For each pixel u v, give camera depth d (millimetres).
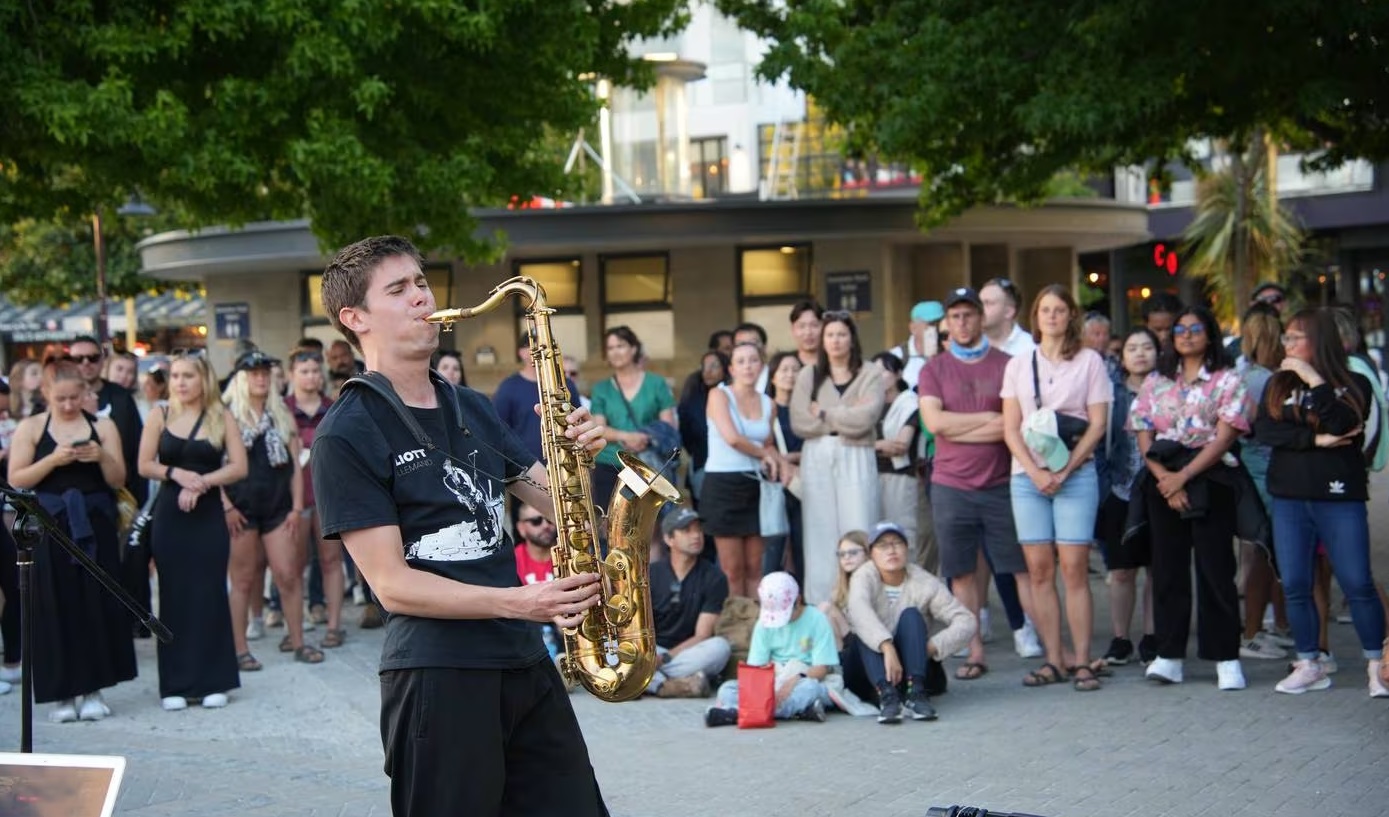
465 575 3361
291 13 10602
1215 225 24875
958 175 16031
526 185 13523
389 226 12164
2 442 9984
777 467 9094
